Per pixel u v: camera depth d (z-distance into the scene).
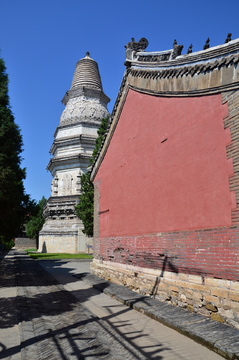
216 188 6.25
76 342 5.12
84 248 35.84
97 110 42.91
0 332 5.99
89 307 8.05
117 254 11.47
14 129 14.72
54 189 39.69
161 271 8.13
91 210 21.53
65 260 26.14
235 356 4.31
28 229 58.62
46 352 4.70
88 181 22.62
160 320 6.45
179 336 5.53
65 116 43.31
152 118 9.34
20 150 15.30
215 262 6.09
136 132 10.48
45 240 38.03
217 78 6.43
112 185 12.54
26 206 23.86
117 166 12.09
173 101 8.20
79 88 44.47
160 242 8.29
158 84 8.84
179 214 7.49
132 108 10.94
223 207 6.00
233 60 6.03
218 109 6.43
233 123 5.95
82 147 40.03
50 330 5.81
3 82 15.34
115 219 11.91
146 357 4.57
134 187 10.30
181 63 7.68
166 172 8.27
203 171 6.70
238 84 5.88
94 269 14.34
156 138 8.99
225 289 5.75
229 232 5.78
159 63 8.70
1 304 8.53
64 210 37.72
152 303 7.78
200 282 6.49
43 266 21.25
